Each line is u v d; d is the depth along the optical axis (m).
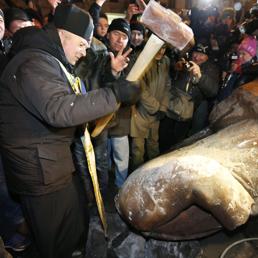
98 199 2.05
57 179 1.74
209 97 3.52
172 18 1.55
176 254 2.08
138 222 1.90
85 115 1.45
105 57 2.41
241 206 1.83
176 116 3.38
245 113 2.30
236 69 3.16
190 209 1.98
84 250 2.21
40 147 1.64
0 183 2.22
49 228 1.82
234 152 2.12
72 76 1.75
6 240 2.36
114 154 3.14
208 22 4.70
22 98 1.53
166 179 1.85
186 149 2.26
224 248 2.12
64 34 1.64
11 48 1.76
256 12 4.24
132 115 3.27
